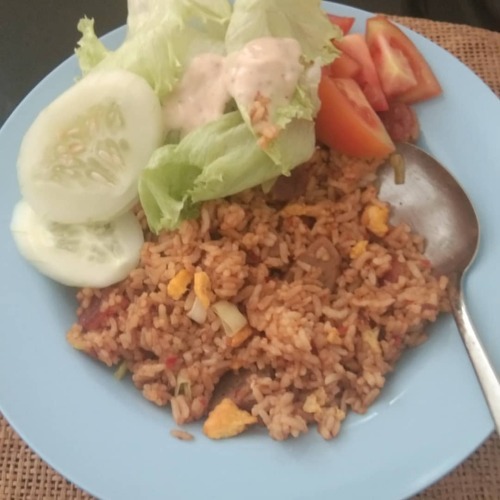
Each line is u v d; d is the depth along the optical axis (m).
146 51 0.27
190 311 0.26
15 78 0.36
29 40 0.38
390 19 0.34
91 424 0.24
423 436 0.23
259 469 0.23
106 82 0.26
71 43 0.37
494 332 0.25
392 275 0.27
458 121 0.29
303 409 0.25
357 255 0.27
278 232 0.28
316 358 0.25
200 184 0.25
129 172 0.26
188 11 0.27
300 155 0.26
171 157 0.25
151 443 0.24
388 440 0.24
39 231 0.27
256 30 0.26
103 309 0.26
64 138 0.26
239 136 0.25
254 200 0.27
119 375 0.26
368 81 0.30
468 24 0.40
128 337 0.26
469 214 0.27
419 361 0.25
